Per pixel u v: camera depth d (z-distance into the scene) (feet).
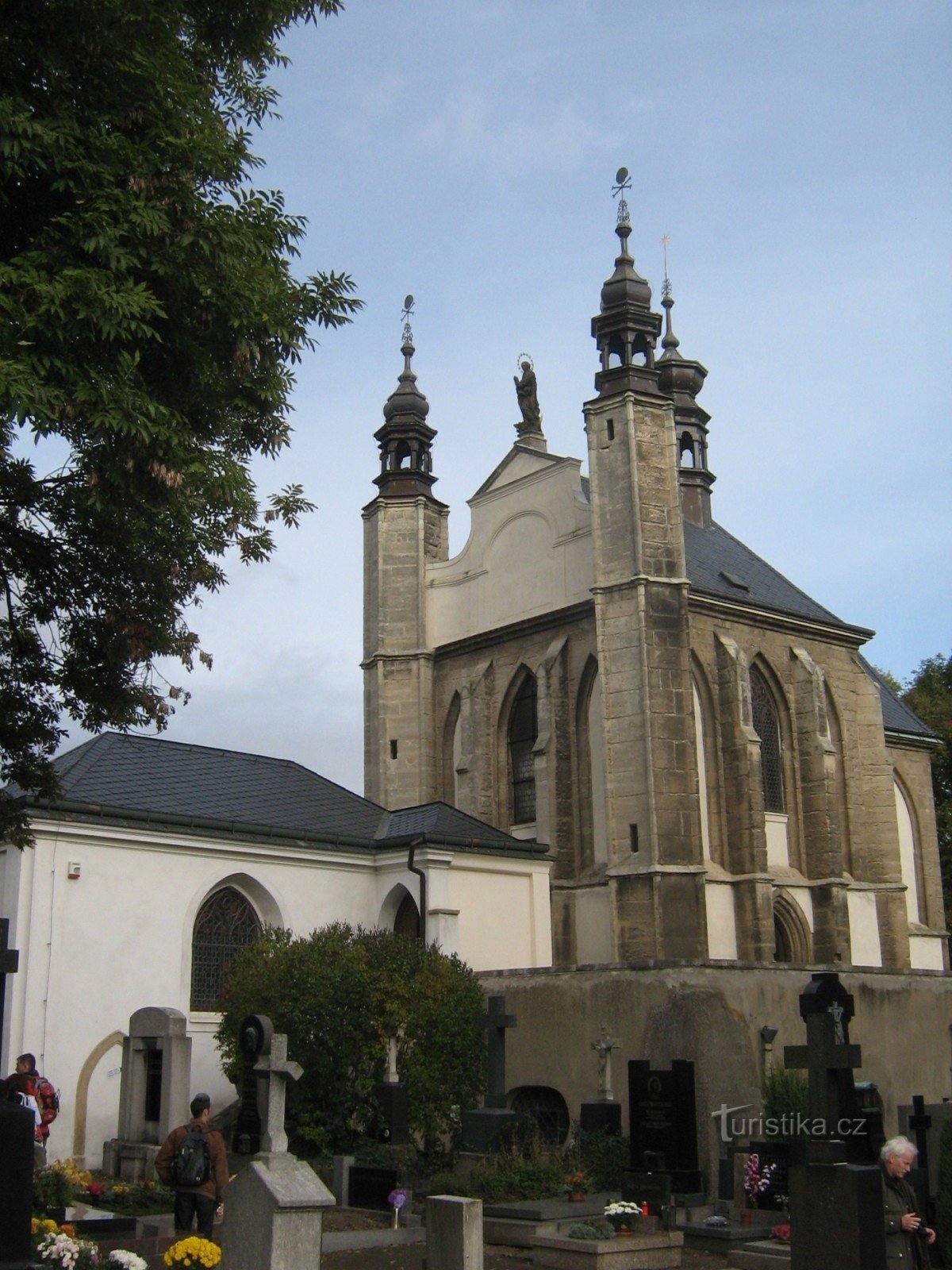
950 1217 56.49
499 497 169.48
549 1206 72.18
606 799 145.07
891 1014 101.09
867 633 174.60
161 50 58.08
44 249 54.39
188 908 107.96
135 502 60.85
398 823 127.13
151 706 72.18
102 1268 46.98
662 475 150.10
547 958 124.88
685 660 145.28
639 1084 76.79
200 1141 58.13
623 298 155.43
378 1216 74.54
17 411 49.49
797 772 162.61
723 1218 71.15
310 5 64.18
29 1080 69.36
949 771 223.51
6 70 54.80
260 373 63.21
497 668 164.55
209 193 60.64
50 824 100.48
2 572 67.31
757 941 147.02
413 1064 89.20
